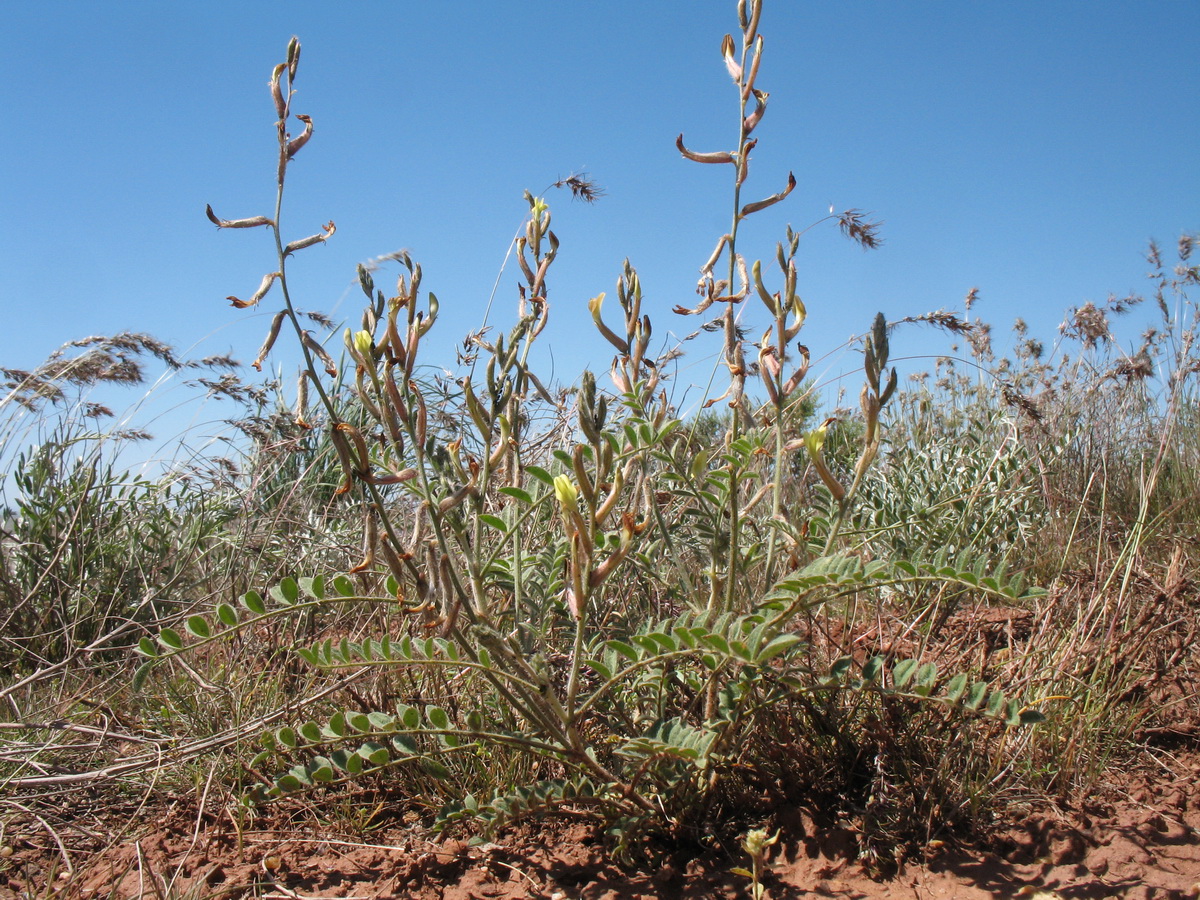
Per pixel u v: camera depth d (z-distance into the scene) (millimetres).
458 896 1989
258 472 4293
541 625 2195
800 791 2188
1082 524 4555
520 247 2328
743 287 2283
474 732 1832
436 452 2129
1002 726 2357
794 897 1927
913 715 2248
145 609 4070
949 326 3295
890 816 2104
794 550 2020
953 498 3004
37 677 2949
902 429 5129
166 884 2055
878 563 1647
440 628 1853
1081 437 5203
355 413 4238
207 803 2473
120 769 2420
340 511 4445
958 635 3012
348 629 3590
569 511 1651
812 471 3967
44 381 4418
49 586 3947
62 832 2381
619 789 2021
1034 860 2041
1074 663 2646
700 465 2172
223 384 4672
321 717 2693
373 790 2430
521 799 1870
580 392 1632
